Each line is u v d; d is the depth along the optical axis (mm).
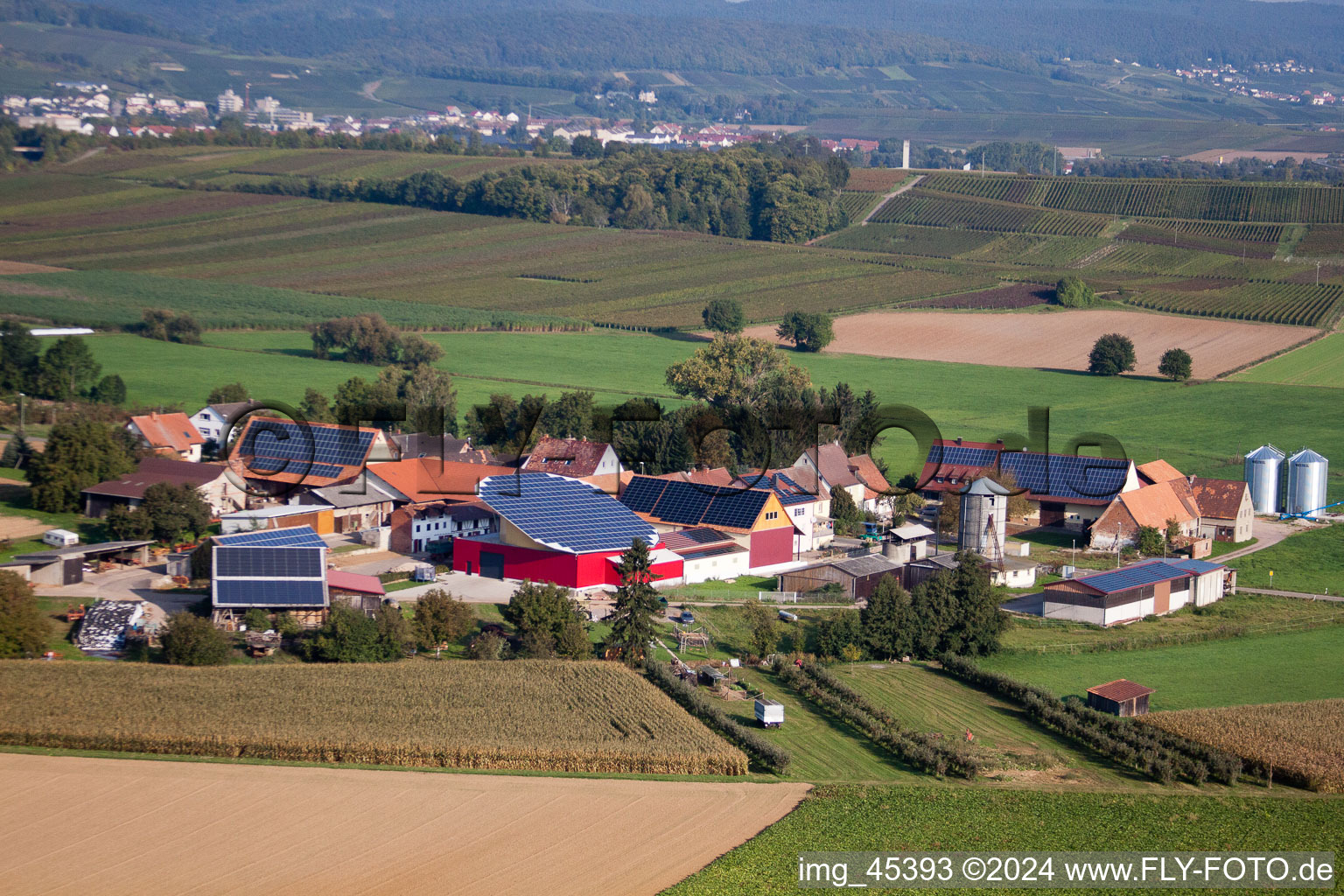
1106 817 75312
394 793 72562
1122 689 94375
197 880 62031
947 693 97062
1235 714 91250
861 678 99562
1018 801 76938
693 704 89000
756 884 64500
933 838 71375
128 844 65438
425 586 111938
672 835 69688
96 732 76562
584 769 77875
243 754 76562
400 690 86625
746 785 77188
